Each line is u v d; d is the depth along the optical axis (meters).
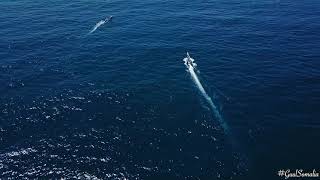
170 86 73.06
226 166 54.41
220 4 112.25
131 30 96.69
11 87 73.75
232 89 71.44
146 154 56.97
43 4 115.00
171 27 97.75
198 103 67.75
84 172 54.38
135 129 62.00
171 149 57.69
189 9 109.12
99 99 69.69
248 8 108.38
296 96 68.56
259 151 56.84
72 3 115.75
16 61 82.81
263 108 66.00
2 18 104.31
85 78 76.38
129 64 80.94
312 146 57.59
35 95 71.19
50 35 94.56
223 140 59.03
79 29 97.75
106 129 62.19
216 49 85.81
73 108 67.38
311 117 63.44
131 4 114.31
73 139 60.25
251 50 84.62
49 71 78.94
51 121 64.31
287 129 61.03
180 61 81.62
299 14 102.44
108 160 56.22
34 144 59.31
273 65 78.31
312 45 85.31
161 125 62.69
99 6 113.12
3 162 55.97
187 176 53.09
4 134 61.34
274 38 89.50
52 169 54.91
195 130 61.25
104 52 86.06
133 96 70.31
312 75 74.12
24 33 95.69
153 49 86.81
